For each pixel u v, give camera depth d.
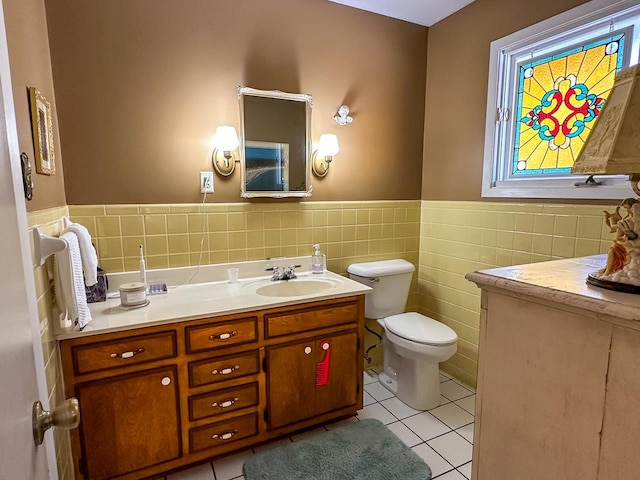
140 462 1.56
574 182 1.83
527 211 2.04
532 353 0.78
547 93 1.98
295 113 2.23
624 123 0.66
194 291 1.94
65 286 1.29
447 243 2.57
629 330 0.61
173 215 1.98
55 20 1.66
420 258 2.81
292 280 2.19
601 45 1.74
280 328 1.80
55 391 1.31
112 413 1.49
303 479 1.64
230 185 2.11
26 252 0.77
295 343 1.85
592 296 0.67
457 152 2.46
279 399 1.83
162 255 1.98
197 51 1.96
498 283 0.82
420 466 1.71
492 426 0.88
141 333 1.51
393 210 2.67
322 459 1.76
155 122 1.90
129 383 1.51
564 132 1.91
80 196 1.79
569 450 0.72
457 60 2.42
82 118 1.76
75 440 1.43
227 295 1.87
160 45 1.88
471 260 2.39
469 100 2.36
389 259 2.68
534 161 2.06
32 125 1.28
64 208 1.72
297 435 1.95
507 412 0.84
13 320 0.57
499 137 2.20
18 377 0.57
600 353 0.66
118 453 1.52
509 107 2.15
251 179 2.14
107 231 1.86
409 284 2.55
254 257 2.21
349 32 2.36
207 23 1.97
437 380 2.21
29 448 0.58
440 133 2.58
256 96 2.11
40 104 1.36
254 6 2.07
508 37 2.09
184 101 1.96
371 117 2.51
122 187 1.87
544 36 1.92
